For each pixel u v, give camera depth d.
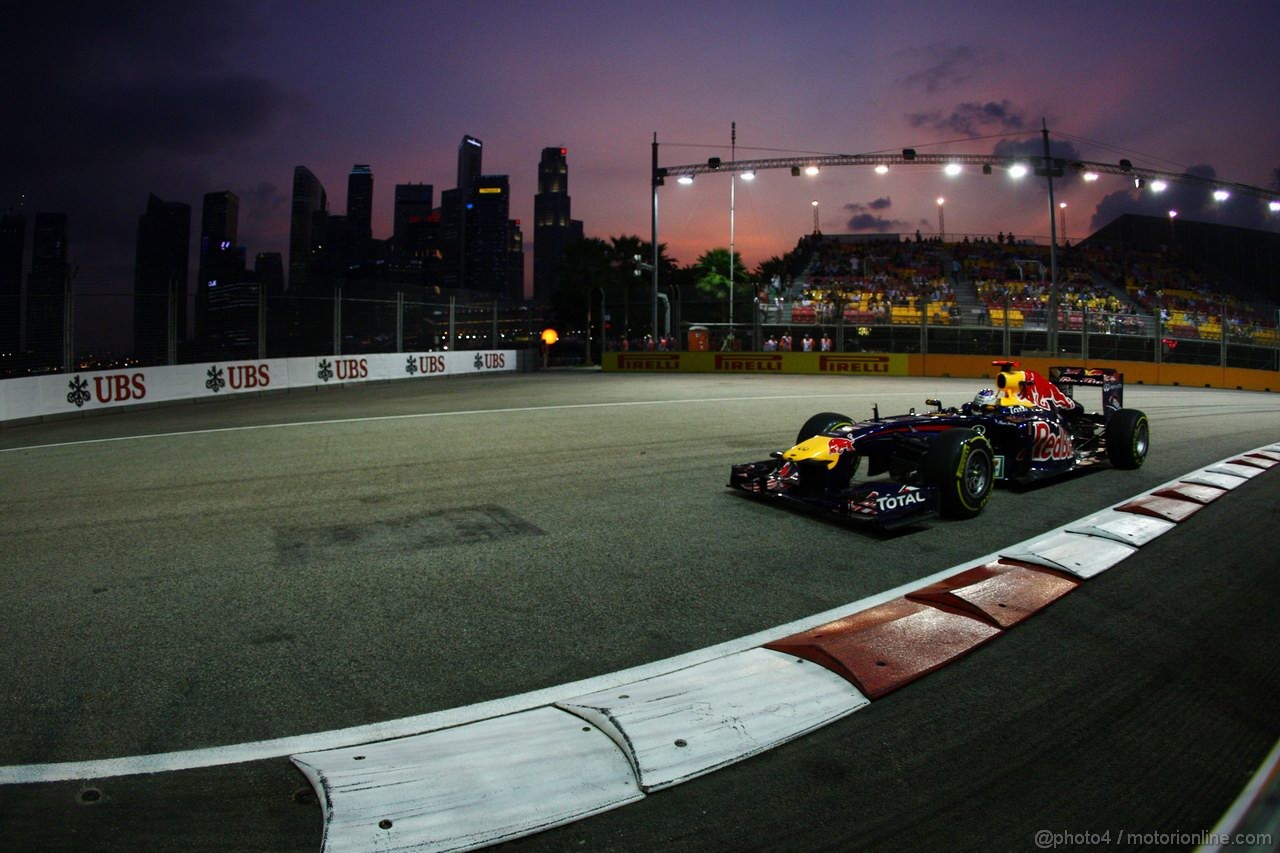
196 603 4.57
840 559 5.40
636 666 3.68
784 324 31.62
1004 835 2.45
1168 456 10.06
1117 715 3.24
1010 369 7.93
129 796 2.64
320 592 4.75
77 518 6.74
